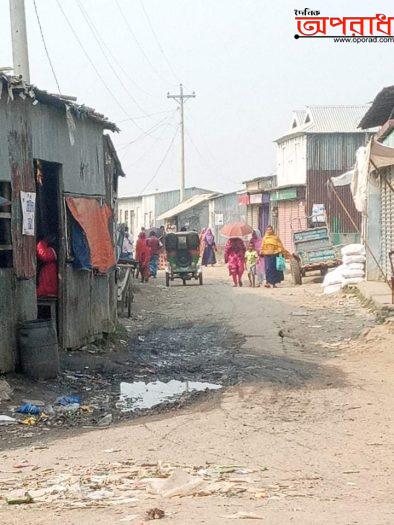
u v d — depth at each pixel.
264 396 16.03
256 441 12.48
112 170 26.50
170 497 9.10
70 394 16.58
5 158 16.81
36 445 12.70
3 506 9.03
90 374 18.52
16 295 17.23
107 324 22.75
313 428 13.33
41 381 17.06
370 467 10.85
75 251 20.19
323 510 8.34
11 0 23.80
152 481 9.88
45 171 20.69
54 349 17.36
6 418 14.31
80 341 20.66
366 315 26.11
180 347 22.84
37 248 19.88
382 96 30.00
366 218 32.50
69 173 20.19
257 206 69.44
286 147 62.03
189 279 41.31
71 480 10.10
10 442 12.99
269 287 38.03
